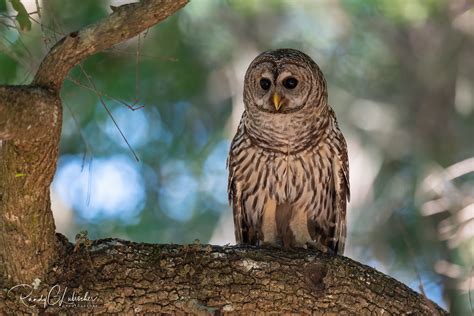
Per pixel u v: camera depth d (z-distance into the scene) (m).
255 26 17.22
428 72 18.28
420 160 17.64
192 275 7.89
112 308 7.71
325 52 17.67
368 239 17.25
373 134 17.91
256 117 10.19
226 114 17.70
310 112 10.12
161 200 17.42
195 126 17.69
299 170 10.20
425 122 18.08
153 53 15.89
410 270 16.80
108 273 7.75
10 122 6.54
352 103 17.91
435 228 16.70
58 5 13.92
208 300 7.89
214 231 17.00
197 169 17.69
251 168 10.28
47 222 7.41
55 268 7.65
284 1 15.86
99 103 15.43
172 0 6.75
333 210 10.55
